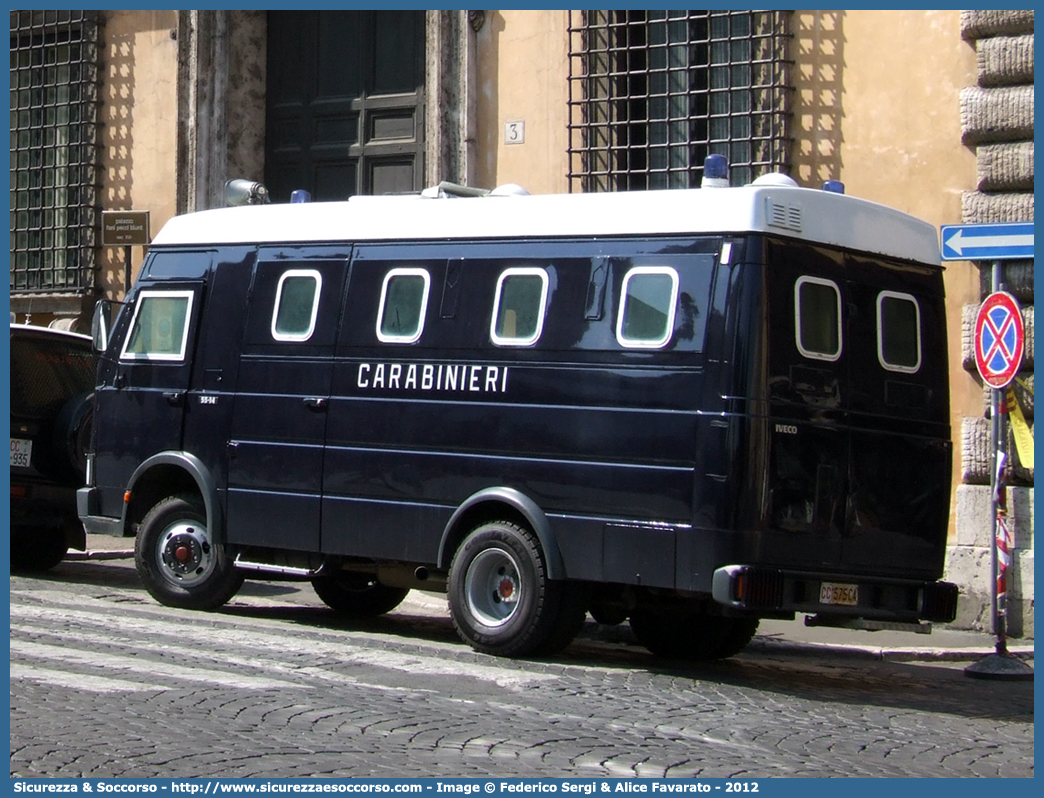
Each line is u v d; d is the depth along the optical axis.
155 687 12.08
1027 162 19.61
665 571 13.81
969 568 19.52
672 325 14.02
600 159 23.23
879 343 14.80
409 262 15.95
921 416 15.16
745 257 13.75
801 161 21.39
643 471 14.00
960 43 20.19
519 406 14.85
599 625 18.12
